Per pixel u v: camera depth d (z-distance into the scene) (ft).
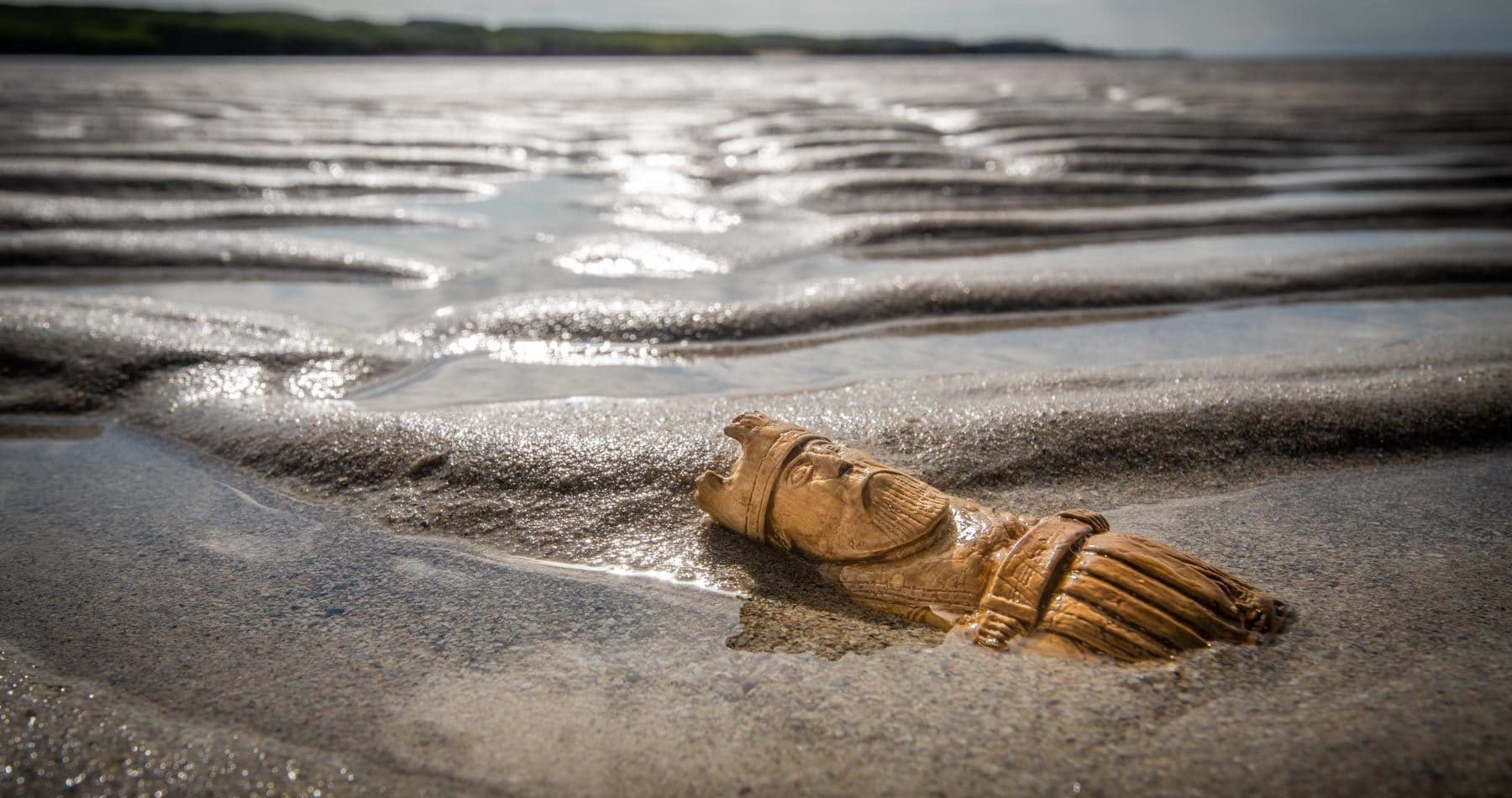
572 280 1.14
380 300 1.06
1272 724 0.41
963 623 0.48
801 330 0.97
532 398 0.79
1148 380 0.79
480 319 0.96
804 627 0.49
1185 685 0.43
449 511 0.61
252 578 0.54
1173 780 0.38
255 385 0.80
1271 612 0.47
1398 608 0.49
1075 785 0.38
